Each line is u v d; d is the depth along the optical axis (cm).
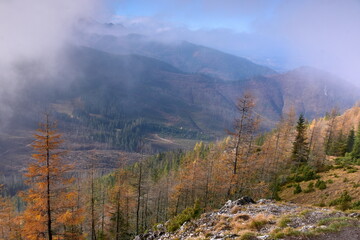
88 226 4006
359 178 3331
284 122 6134
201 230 1666
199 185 3988
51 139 1939
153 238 1992
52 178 1988
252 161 3334
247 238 1270
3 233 3638
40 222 1986
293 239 1199
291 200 3447
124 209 3762
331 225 1312
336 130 6675
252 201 2280
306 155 5228
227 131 2850
